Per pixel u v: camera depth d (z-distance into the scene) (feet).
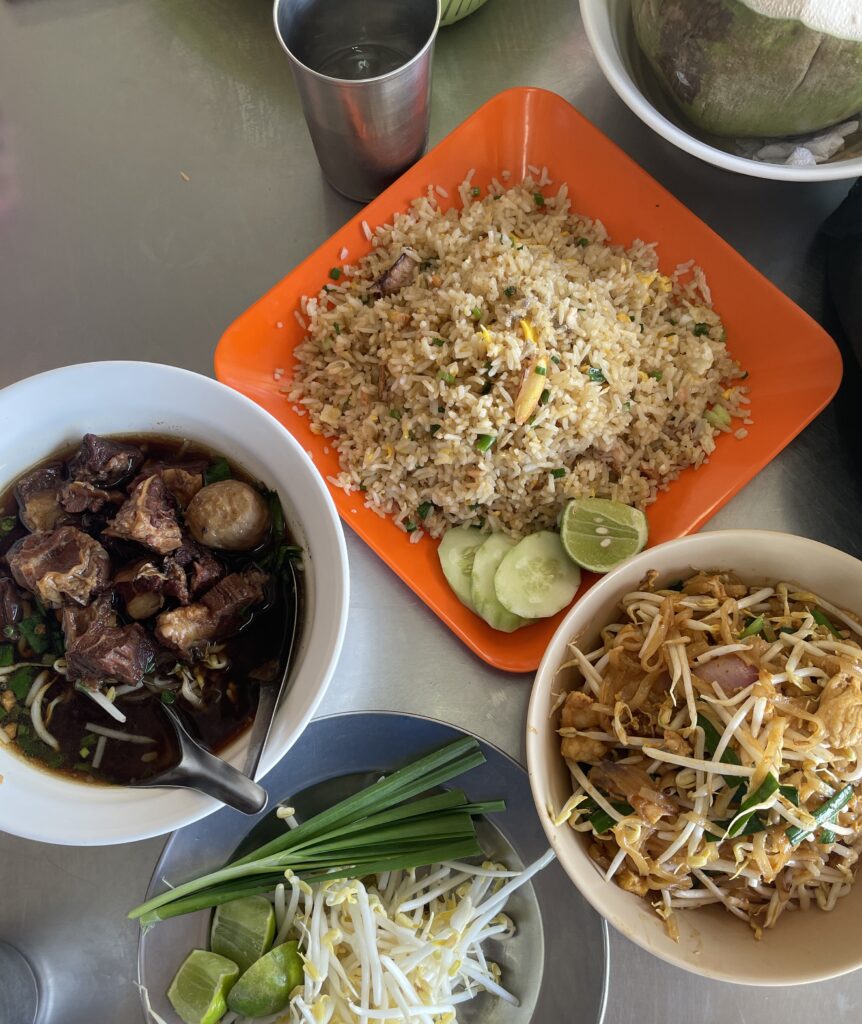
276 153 1.81
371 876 1.45
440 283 1.52
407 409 1.51
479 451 1.43
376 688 1.49
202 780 1.14
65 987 1.37
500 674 1.49
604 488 1.51
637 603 1.28
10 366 1.69
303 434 1.55
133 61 1.90
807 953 1.13
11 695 1.25
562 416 1.42
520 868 1.41
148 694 1.25
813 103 1.40
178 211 1.78
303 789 1.44
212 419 1.28
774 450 1.48
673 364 1.55
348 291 1.61
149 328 1.71
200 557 1.27
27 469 1.31
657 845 1.17
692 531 1.45
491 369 1.42
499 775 1.39
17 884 1.41
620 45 1.55
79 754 1.23
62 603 1.24
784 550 1.23
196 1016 1.28
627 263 1.57
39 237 1.78
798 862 1.16
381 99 1.45
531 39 1.83
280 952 1.32
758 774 1.10
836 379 1.46
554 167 1.66
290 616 1.26
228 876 1.32
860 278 1.47
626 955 1.37
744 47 1.33
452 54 1.82
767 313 1.54
